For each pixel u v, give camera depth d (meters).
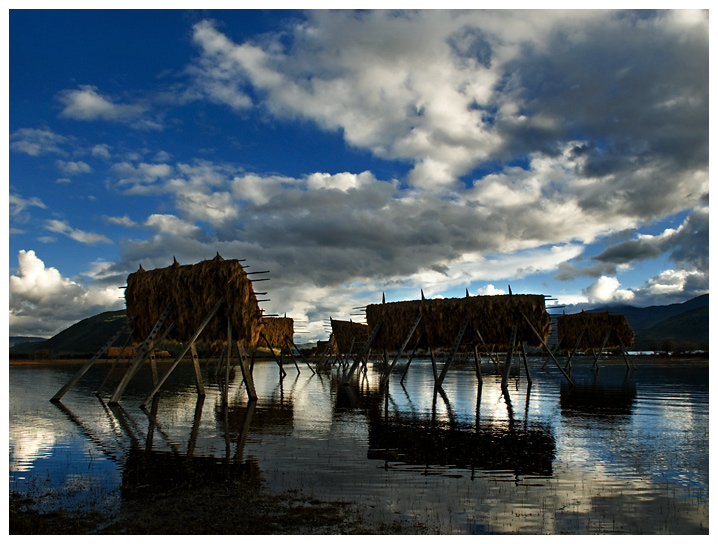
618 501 7.48
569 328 41.88
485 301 25.19
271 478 8.48
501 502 7.37
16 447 10.89
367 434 12.48
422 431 12.91
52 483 8.22
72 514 6.75
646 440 11.82
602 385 26.36
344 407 17.77
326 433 12.60
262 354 76.00
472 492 7.82
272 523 6.40
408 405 18.39
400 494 7.69
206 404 18.45
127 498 7.42
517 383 28.03
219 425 13.75
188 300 20.17
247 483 8.18
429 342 26.95
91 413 15.99
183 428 13.25
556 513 6.93
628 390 23.62
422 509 7.02
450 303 26.28
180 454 10.25
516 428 13.38
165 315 20.30
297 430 13.02
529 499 7.52
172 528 6.21
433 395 21.95
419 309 27.08
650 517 6.82
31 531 6.09
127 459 9.81
